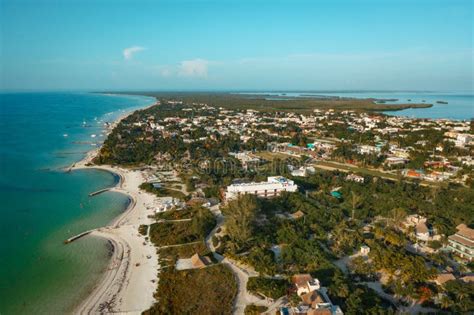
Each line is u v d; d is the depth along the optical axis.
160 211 150.88
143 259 112.69
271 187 168.62
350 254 114.44
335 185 184.25
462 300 84.69
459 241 114.81
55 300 92.31
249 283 96.12
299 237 122.06
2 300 91.94
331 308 81.81
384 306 88.75
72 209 155.38
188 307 88.31
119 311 87.75
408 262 100.88
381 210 148.75
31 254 115.56
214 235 128.25
